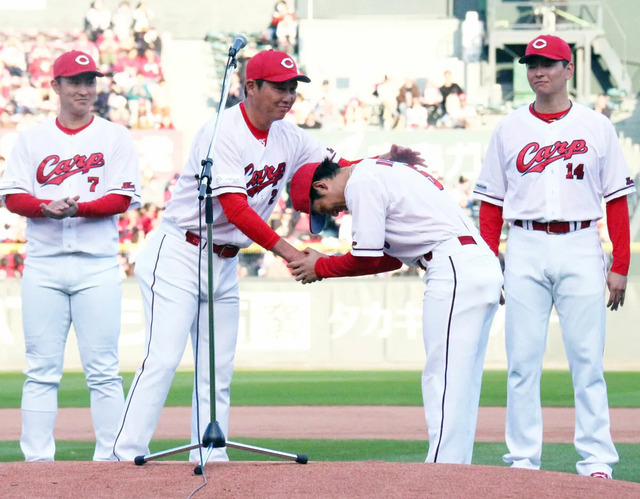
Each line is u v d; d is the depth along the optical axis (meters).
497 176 13.52
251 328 35.69
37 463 10.84
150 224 40.38
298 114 44.34
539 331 13.09
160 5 48.00
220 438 10.35
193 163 12.29
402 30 47.28
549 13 46.09
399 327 35.53
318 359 35.59
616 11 47.47
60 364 13.98
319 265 11.91
